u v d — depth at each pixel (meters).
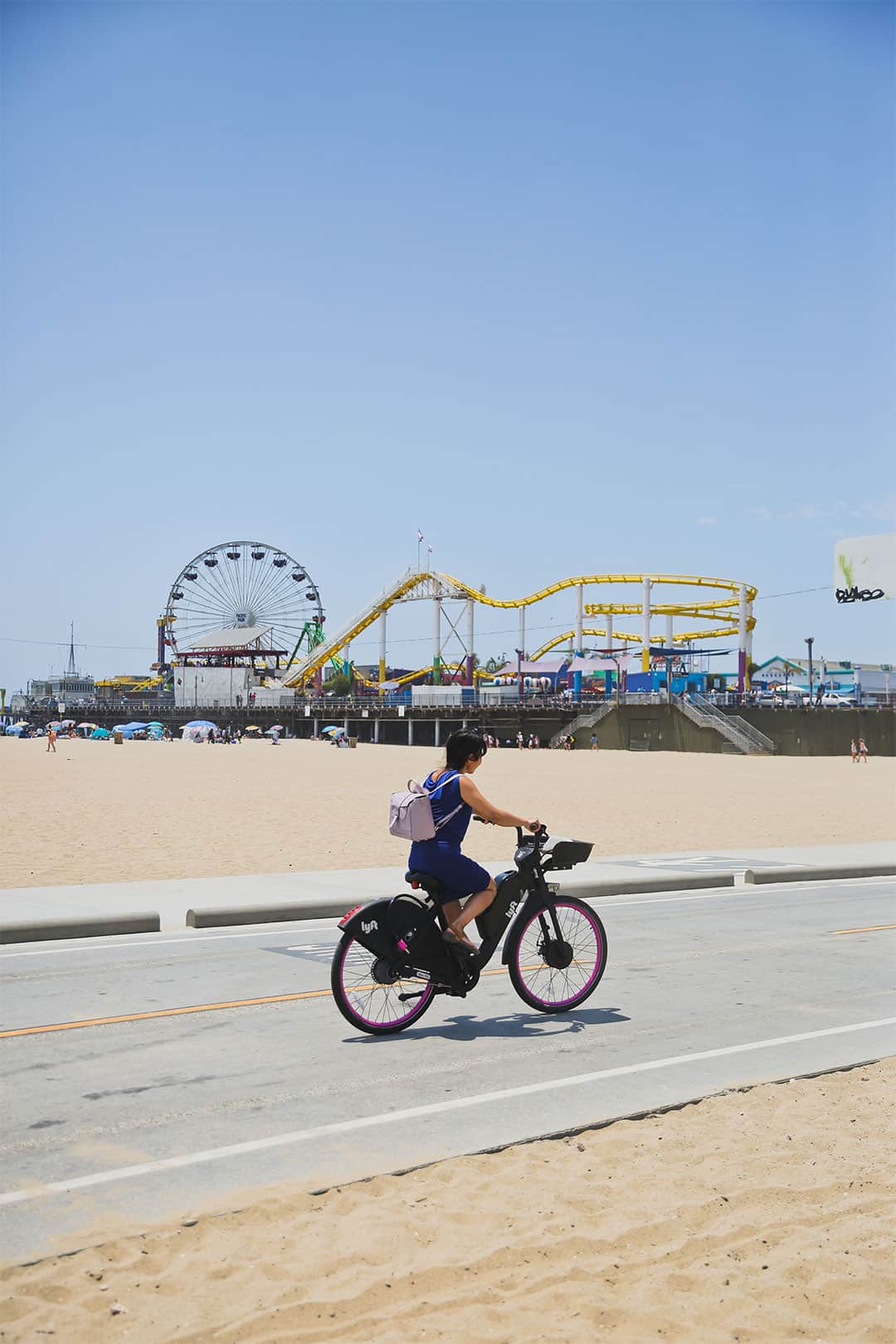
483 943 8.34
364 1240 4.70
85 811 30.78
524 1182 5.35
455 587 142.38
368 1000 8.11
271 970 10.45
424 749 107.94
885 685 153.62
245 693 169.25
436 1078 7.02
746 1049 7.78
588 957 9.10
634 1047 7.82
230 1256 4.55
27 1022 8.39
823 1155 5.79
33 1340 3.92
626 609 141.50
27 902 13.87
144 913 12.66
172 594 183.88
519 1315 4.16
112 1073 7.09
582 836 26.05
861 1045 7.93
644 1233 4.82
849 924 13.71
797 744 97.88
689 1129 6.15
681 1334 4.07
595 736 106.81
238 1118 6.23
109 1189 5.22
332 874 17.11
